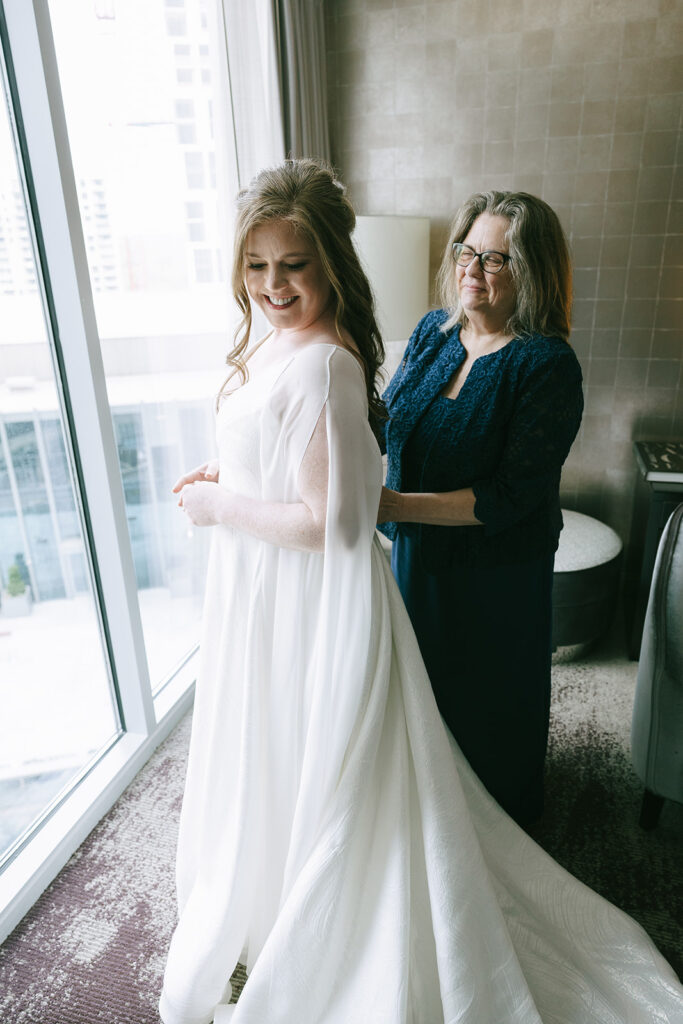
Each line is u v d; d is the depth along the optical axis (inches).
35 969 58.3
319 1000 45.8
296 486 44.0
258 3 85.7
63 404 69.9
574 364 52.9
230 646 49.0
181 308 88.2
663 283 104.7
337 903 44.4
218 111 79.2
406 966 43.9
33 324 66.4
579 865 67.3
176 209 84.4
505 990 45.9
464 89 104.6
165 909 63.5
